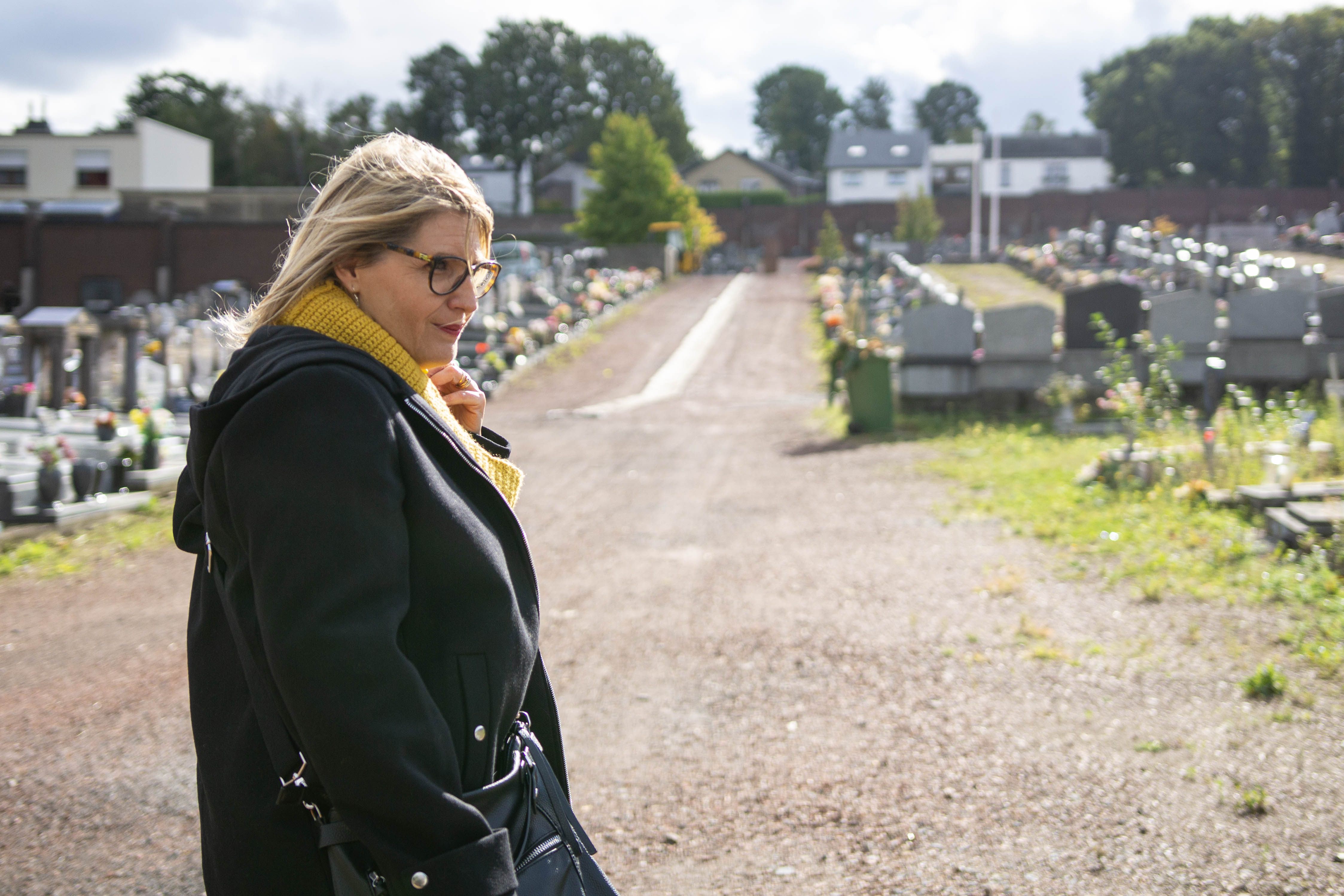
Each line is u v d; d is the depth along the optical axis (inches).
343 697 48.4
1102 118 3533.5
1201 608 211.3
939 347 591.2
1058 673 185.0
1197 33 3467.0
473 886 48.7
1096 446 433.7
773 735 168.9
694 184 3651.6
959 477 410.3
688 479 461.1
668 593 268.8
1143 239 1384.1
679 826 138.3
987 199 2615.7
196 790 156.9
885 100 5246.1
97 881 130.3
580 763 162.4
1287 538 243.0
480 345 976.3
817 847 129.6
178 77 3582.7
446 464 57.6
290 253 60.1
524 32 3794.3
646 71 3934.5
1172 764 143.8
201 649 59.6
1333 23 3211.1
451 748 51.2
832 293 1317.7
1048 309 577.3
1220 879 113.7
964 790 142.0
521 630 57.4
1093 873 117.5
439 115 3831.2
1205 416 514.9
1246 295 532.7
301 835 54.7
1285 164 3344.0
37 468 406.3
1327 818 124.6
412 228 58.3
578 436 623.5
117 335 802.8
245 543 51.8
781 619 236.8
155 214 1715.1
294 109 3309.5
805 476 452.1
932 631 217.6
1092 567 253.3
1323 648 177.5
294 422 50.8
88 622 256.8
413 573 54.2
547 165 4030.5
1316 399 492.4
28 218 1676.9
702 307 1528.1
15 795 156.2
